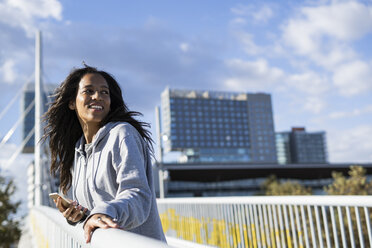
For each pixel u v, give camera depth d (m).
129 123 1.39
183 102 161.50
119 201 0.98
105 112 1.41
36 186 19.59
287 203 3.72
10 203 18.88
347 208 2.97
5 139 25.47
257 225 4.32
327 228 3.21
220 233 5.30
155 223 1.20
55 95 1.58
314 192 84.62
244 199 4.59
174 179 81.12
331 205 3.13
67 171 1.64
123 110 1.45
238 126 167.75
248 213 4.57
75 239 1.24
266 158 168.38
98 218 0.91
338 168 86.81
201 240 5.96
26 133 148.50
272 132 172.62
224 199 5.18
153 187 1.26
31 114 152.62
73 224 1.27
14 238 17.94
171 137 155.12
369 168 86.38
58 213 2.07
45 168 20.14
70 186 1.65
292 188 39.09
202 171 82.38
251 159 165.50
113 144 1.20
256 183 85.69
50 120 1.60
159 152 24.55
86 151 1.31
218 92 168.88
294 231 3.66
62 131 1.62
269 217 4.06
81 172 1.35
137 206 1.03
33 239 7.36
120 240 0.70
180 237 6.91
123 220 0.97
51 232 3.00
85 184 1.29
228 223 5.09
